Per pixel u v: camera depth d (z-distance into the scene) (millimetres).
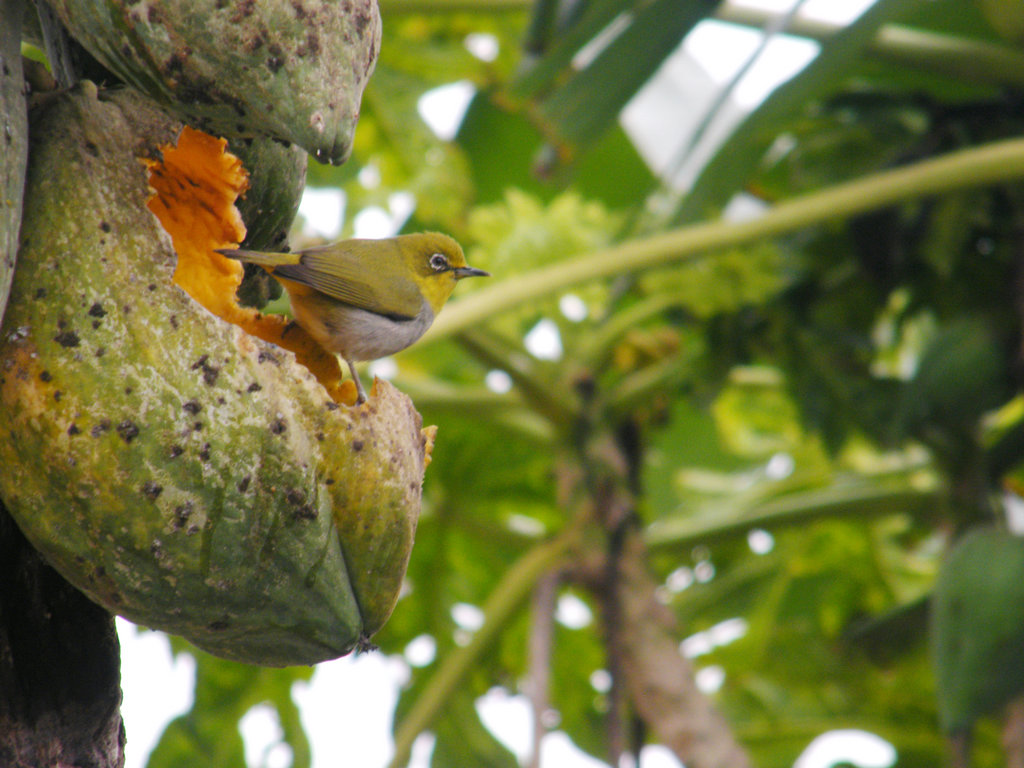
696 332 12164
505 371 10945
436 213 12398
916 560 14344
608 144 14555
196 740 10930
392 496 3764
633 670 10117
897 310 12828
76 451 3371
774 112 8133
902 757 12891
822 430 11359
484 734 11656
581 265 8438
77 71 4059
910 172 8562
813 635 13352
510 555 13445
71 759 3680
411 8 9820
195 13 3357
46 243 3500
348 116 3449
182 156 4031
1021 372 10320
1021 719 9555
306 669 11203
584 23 8555
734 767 9609
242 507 3502
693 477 16016
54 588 3730
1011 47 10625
